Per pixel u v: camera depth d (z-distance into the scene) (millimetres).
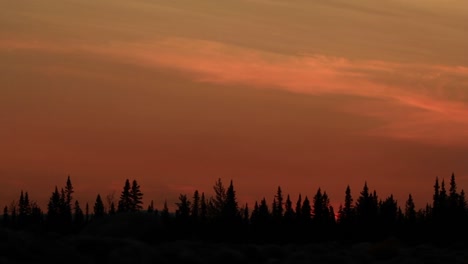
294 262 35938
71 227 97500
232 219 96875
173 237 45312
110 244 34125
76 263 31781
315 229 106500
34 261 30719
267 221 104375
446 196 104250
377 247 42500
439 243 89938
